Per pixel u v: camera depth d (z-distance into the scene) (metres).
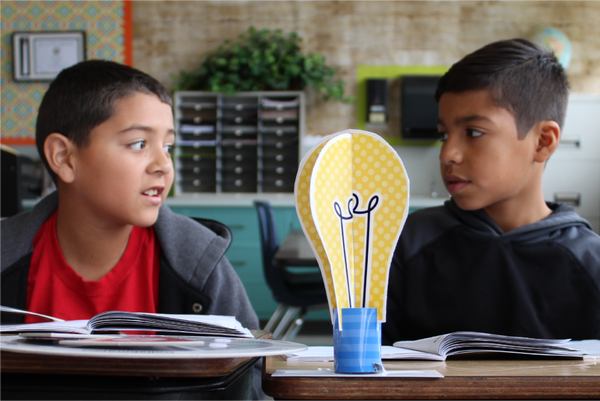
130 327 0.54
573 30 4.88
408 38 4.95
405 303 1.06
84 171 0.82
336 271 0.55
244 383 0.55
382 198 0.58
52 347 0.44
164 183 0.85
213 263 0.95
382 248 0.57
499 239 1.00
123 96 0.81
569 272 0.97
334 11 4.98
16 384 0.45
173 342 0.49
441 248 1.05
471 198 0.91
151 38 5.05
